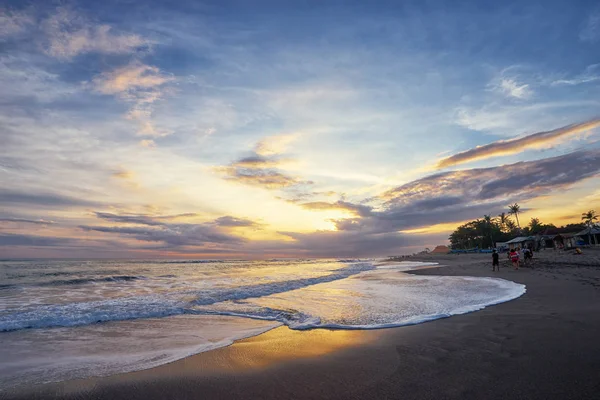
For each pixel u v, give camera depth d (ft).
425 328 23.98
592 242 197.88
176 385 14.44
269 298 42.75
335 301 39.63
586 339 18.66
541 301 33.53
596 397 11.59
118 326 27.50
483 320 25.54
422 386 13.33
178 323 28.58
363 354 18.22
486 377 13.89
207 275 97.86
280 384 14.21
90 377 15.61
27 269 126.93
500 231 352.90
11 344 22.06
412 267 134.82
